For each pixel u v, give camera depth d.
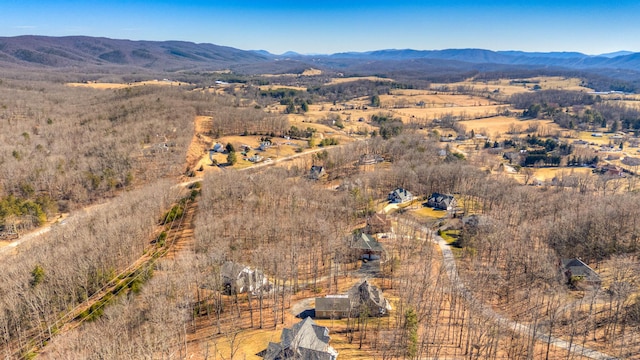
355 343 80.56
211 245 112.69
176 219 144.75
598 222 118.31
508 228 131.12
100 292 101.19
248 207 142.38
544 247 119.06
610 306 84.88
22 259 105.50
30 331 86.75
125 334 77.12
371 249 119.94
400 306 90.94
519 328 85.62
